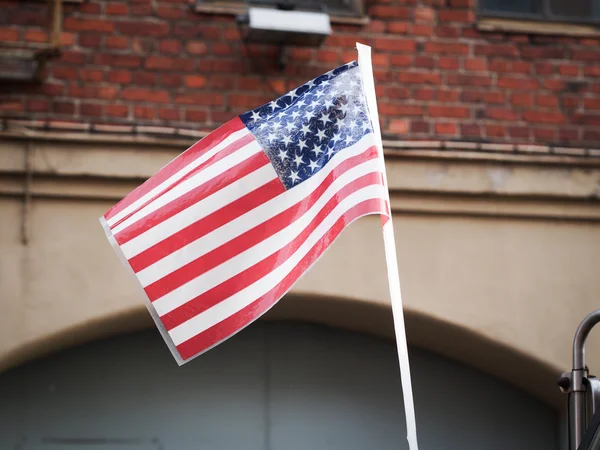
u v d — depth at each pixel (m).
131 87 5.82
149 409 6.07
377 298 5.84
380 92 6.03
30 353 5.69
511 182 5.96
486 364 6.27
